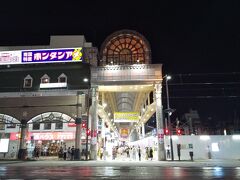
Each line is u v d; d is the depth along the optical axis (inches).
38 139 1478.8
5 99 1462.8
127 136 3474.4
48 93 1460.4
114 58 1510.8
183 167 805.2
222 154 1343.5
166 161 1203.9
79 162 1125.1
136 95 1899.6
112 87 1488.7
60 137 1470.2
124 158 1663.4
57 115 1457.9
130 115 1732.3
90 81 1445.6
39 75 1519.4
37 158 1418.6
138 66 1443.2
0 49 1648.6
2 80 1524.4
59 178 482.6
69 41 1652.3
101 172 624.1
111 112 2306.8
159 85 1423.5
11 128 1469.0
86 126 1369.3
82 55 1515.7
